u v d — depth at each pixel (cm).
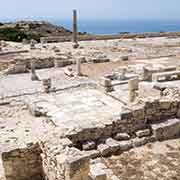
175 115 1263
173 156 1012
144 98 1248
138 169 929
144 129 1179
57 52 3481
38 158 903
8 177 863
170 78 2223
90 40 5116
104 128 1116
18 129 1307
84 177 752
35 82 2256
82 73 2514
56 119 1375
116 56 3347
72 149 802
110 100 1686
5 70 2614
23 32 6400
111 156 1029
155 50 3769
